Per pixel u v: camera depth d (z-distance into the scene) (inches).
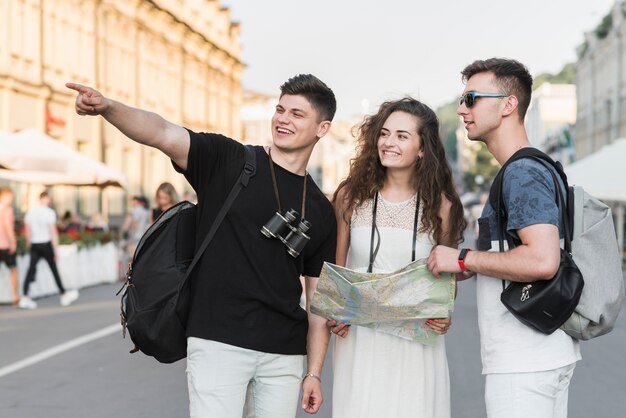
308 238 148.2
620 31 2058.3
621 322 525.0
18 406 280.4
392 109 158.1
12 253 593.3
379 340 156.3
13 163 606.2
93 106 132.6
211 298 144.2
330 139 3597.4
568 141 2317.9
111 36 1435.8
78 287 745.0
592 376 340.8
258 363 145.9
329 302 153.6
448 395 162.4
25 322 500.4
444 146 159.8
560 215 133.9
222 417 143.6
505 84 139.9
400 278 148.9
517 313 131.6
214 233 144.5
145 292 146.9
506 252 131.6
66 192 1195.3
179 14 1852.9
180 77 1849.2
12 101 1058.7
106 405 282.5
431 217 156.9
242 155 147.0
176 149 142.4
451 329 475.8
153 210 540.1
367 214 159.9
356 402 156.6
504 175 134.9
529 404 133.1
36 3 1120.8
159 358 147.9
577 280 130.6
